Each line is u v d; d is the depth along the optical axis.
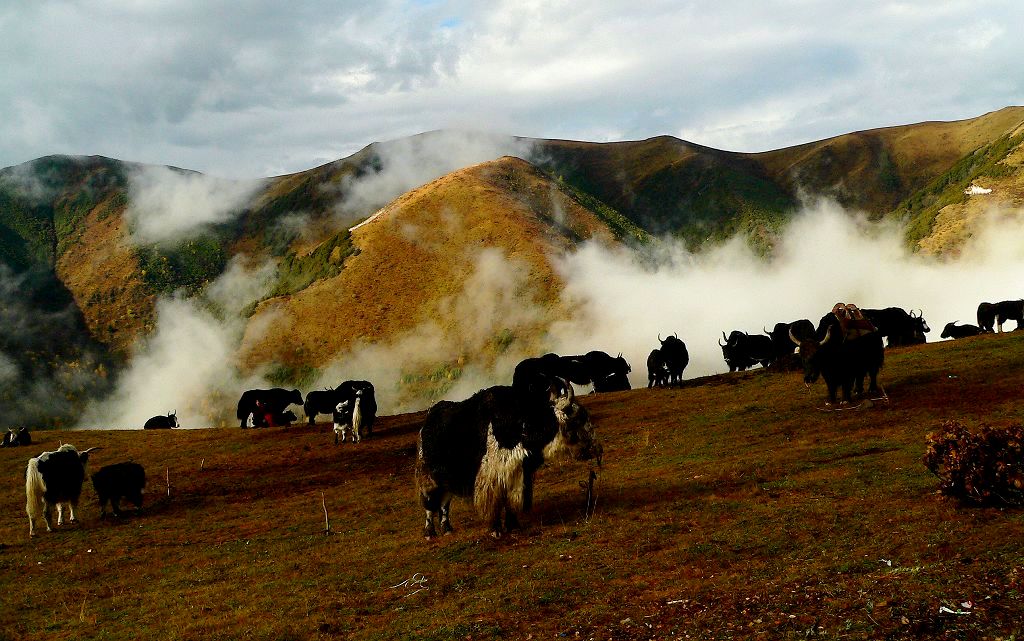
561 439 13.39
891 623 7.71
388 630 10.01
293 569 14.30
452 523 15.84
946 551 9.53
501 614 9.88
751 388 30.06
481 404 13.75
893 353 32.41
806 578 9.35
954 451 11.66
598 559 11.66
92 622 12.75
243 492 25.86
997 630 7.32
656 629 8.64
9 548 20.17
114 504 23.44
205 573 15.15
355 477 25.97
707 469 17.42
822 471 15.51
